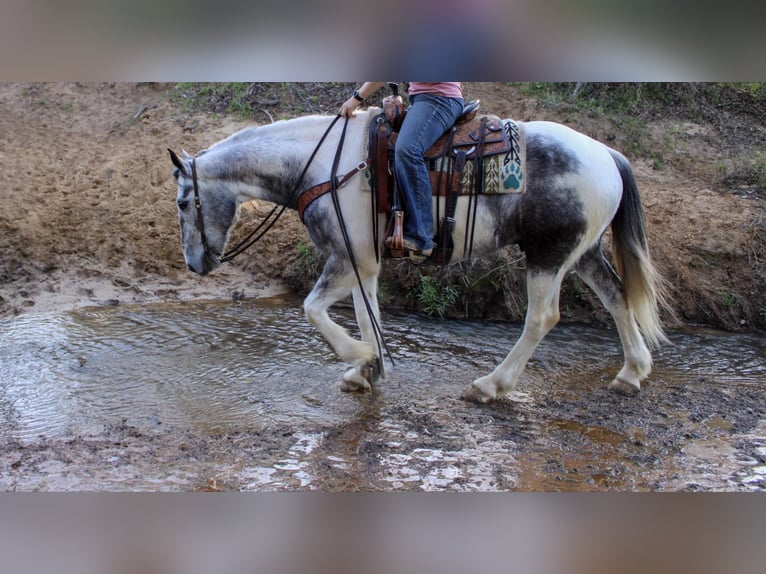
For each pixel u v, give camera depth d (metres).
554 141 4.11
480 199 4.11
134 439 3.97
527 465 3.74
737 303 6.34
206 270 4.72
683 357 5.54
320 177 4.30
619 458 3.85
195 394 4.64
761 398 4.73
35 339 5.61
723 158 8.02
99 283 6.80
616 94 8.80
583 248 4.23
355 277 4.39
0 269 6.65
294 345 5.65
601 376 5.12
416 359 5.41
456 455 3.84
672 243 6.70
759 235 6.71
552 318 4.40
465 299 6.60
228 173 4.46
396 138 4.10
